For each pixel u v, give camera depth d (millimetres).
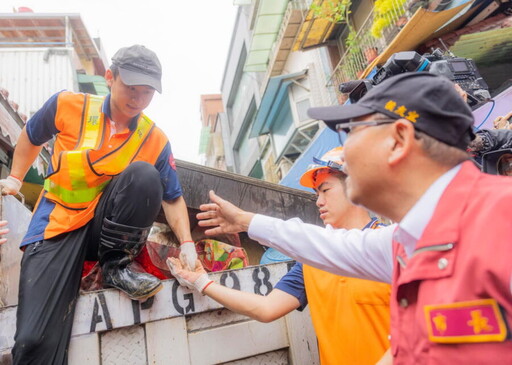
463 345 775
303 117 12070
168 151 2287
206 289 1961
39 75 11383
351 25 10383
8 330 1833
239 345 2092
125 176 1920
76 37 14617
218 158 27922
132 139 2141
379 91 943
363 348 1656
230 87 22938
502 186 799
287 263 2322
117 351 1926
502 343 742
